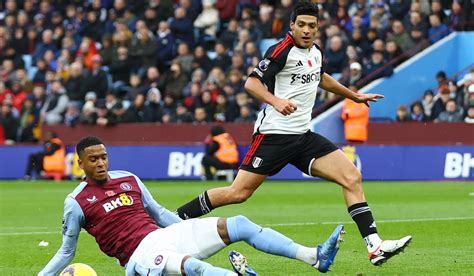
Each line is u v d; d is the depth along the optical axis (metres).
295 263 15.01
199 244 11.55
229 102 39.22
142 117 40.25
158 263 11.14
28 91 44.50
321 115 38.22
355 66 36.84
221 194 14.59
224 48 41.88
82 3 48.88
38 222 22.34
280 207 25.20
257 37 41.72
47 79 44.78
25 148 40.75
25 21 48.09
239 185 14.54
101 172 12.05
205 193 14.70
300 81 14.15
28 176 40.41
